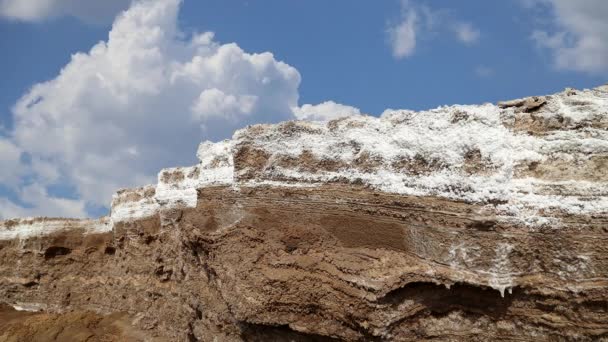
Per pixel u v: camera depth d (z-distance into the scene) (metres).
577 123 8.88
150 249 21.91
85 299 25.94
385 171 10.10
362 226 10.10
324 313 10.03
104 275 25.69
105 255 26.03
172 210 19.23
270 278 10.70
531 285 8.52
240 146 12.21
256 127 12.15
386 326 9.17
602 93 9.06
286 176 11.40
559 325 8.32
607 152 8.54
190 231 13.20
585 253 8.24
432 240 9.24
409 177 9.80
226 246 11.95
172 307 18.92
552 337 8.38
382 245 9.80
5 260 29.11
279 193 11.38
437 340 9.09
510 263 8.66
